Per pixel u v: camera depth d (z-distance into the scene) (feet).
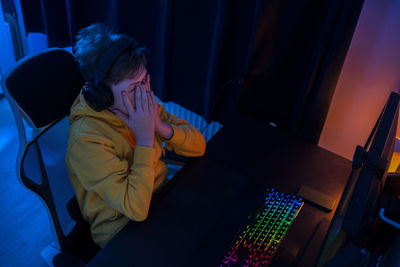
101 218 3.27
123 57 2.70
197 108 6.15
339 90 5.01
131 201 2.87
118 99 2.94
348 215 1.93
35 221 5.57
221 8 4.58
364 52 4.56
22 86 2.74
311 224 3.23
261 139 4.44
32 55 2.93
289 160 4.13
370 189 2.10
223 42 4.91
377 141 2.64
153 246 2.81
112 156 2.96
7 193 5.98
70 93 3.25
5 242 5.22
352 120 5.12
